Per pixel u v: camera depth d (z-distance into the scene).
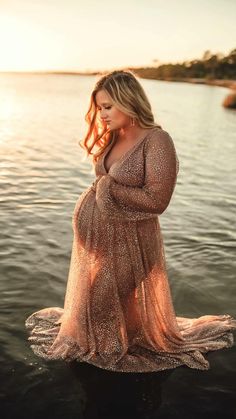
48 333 3.63
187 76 133.75
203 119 24.44
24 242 5.60
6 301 4.18
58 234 5.93
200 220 6.89
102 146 3.30
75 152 12.76
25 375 3.17
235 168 11.60
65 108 28.64
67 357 3.32
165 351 3.39
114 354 3.31
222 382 3.18
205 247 5.71
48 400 2.96
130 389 3.07
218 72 118.25
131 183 3.02
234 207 7.76
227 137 17.80
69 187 8.66
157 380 3.16
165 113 27.05
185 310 4.19
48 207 7.20
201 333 3.67
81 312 3.27
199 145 15.44
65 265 4.99
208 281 4.75
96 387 3.08
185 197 8.36
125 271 3.16
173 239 5.96
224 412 2.91
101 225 3.09
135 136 3.04
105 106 2.99
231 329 3.78
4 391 3.03
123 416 2.85
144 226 3.12
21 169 10.11
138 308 3.28
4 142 14.09
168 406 2.94
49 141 14.72
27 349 3.46
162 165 2.89
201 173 10.76
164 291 3.32
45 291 4.41
